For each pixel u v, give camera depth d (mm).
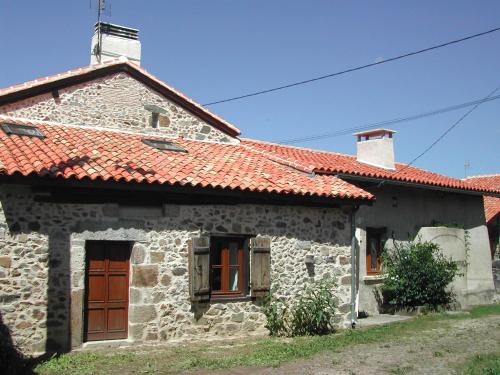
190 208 9688
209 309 9734
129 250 9266
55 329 8430
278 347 9031
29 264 8297
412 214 14766
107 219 8945
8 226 8203
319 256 11055
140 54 13578
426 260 13484
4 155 8523
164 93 12461
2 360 7680
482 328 11094
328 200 10969
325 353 8672
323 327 10664
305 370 7578
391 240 13992
